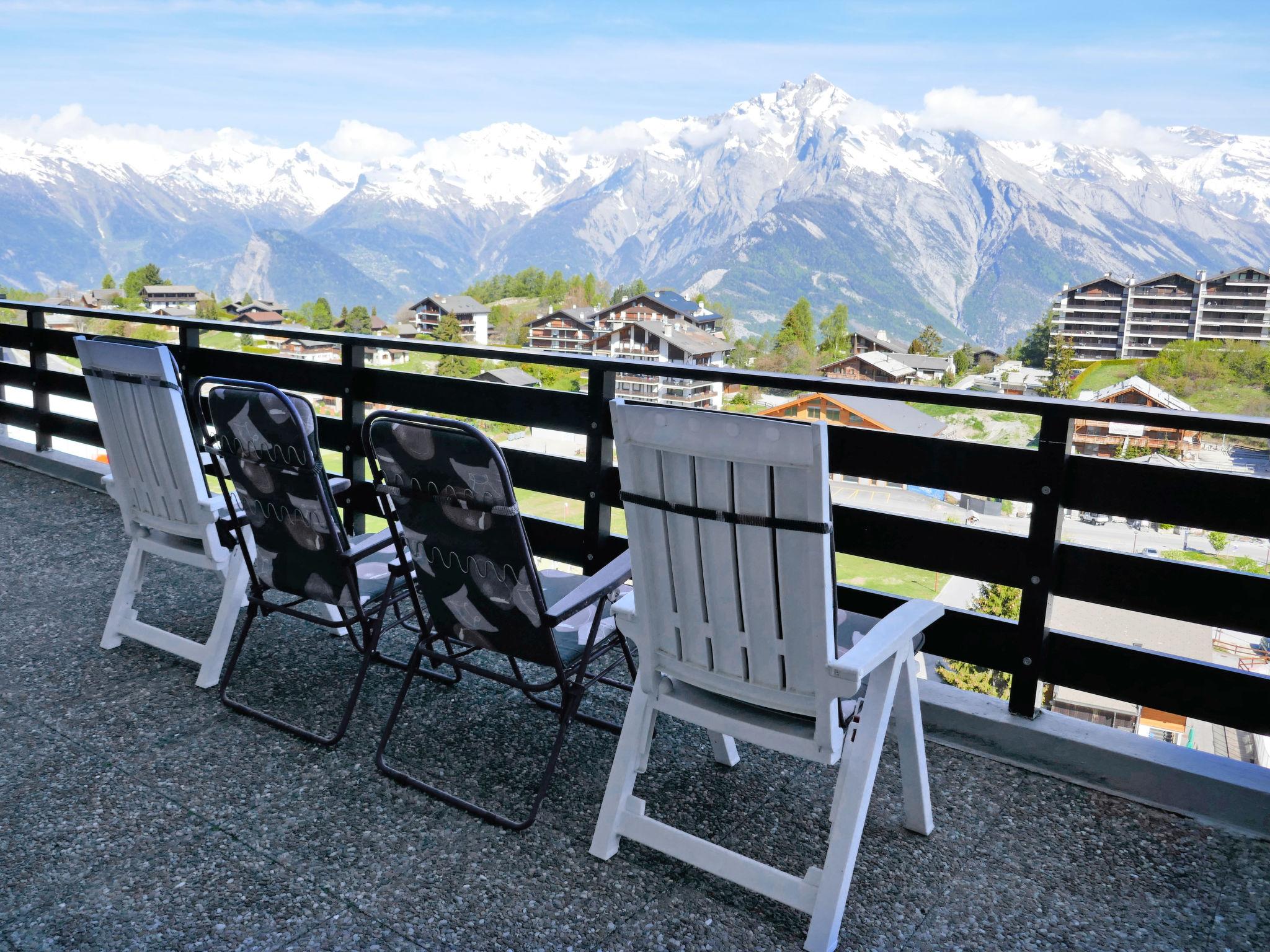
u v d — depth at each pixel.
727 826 2.06
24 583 3.41
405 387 3.50
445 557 2.01
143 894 1.79
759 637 1.72
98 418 2.66
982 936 1.73
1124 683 2.26
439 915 1.75
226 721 2.46
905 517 2.48
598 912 1.77
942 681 2.67
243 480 2.31
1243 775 2.09
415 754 2.32
